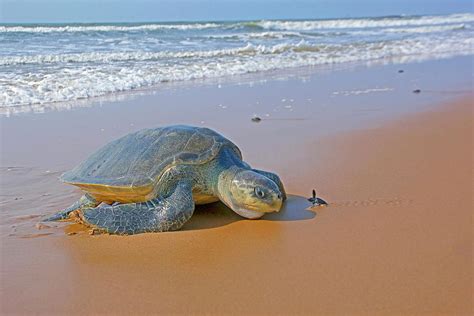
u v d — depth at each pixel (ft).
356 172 7.72
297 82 16.22
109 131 10.39
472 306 4.11
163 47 22.49
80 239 5.55
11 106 12.33
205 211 6.32
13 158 8.63
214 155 6.02
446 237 5.36
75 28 30.40
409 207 6.27
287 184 7.23
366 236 5.45
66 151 9.07
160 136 6.26
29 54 18.90
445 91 14.73
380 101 13.33
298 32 33.86
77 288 4.51
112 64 17.63
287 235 5.54
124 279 4.66
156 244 5.38
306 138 9.78
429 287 4.39
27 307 4.23
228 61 19.48
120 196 6.08
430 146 9.12
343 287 4.44
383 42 27.30
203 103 13.00
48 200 6.85
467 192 6.73
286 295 4.34
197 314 4.11
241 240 5.45
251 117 11.57
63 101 13.01
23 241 5.50
